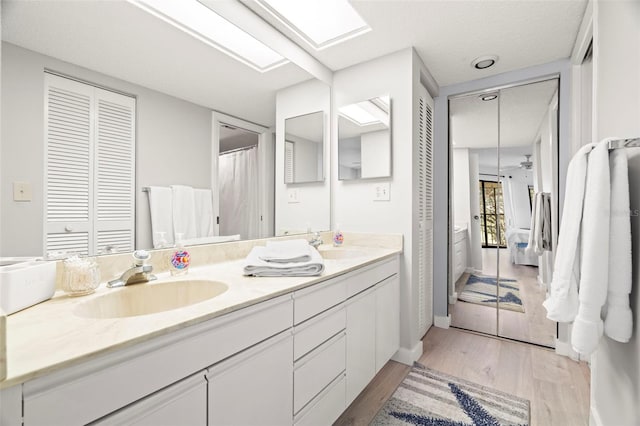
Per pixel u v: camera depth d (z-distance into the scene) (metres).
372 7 1.62
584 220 1.04
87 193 1.08
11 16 0.89
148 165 1.27
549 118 2.33
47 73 0.97
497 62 2.24
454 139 2.72
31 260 0.94
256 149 1.79
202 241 1.50
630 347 1.02
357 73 2.26
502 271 2.55
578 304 1.09
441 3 1.58
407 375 1.91
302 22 1.82
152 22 1.28
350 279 1.48
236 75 1.66
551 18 1.70
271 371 1.01
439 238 2.74
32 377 0.51
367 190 2.24
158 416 0.70
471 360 2.10
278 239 1.95
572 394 1.70
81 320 0.74
